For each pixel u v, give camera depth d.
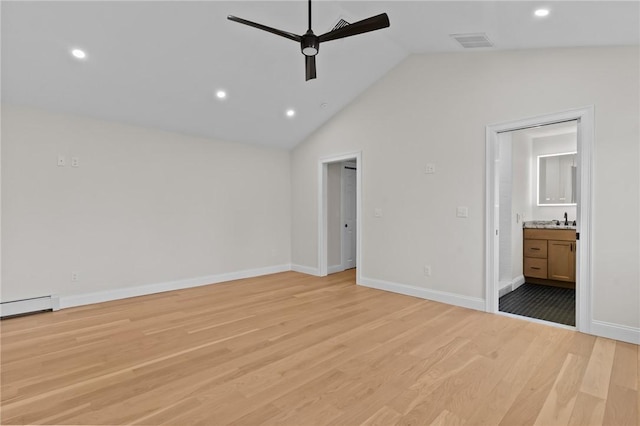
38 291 3.62
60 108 3.70
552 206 5.34
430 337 2.86
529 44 3.10
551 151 5.32
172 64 3.44
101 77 3.39
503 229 4.50
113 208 4.12
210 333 2.99
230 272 5.26
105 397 1.98
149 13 2.84
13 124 3.47
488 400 1.92
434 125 3.95
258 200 5.62
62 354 2.56
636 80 2.66
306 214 5.79
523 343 2.71
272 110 4.70
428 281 4.04
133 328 3.12
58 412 1.83
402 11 2.96
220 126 4.79
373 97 4.61
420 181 4.09
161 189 4.54
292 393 2.01
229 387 2.09
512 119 3.34
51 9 2.63
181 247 4.72
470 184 3.66
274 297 4.20
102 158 4.04
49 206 3.69
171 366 2.37
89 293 3.95
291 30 3.37
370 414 1.80
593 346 2.63
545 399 1.92
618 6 2.09
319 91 4.51
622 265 2.72
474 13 2.67
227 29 3.20
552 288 4.59
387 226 4.45
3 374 2.25
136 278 4.31
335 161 5.23
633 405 1.86
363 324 3.19
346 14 3.16
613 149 2.76
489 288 3.52
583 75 2.91
